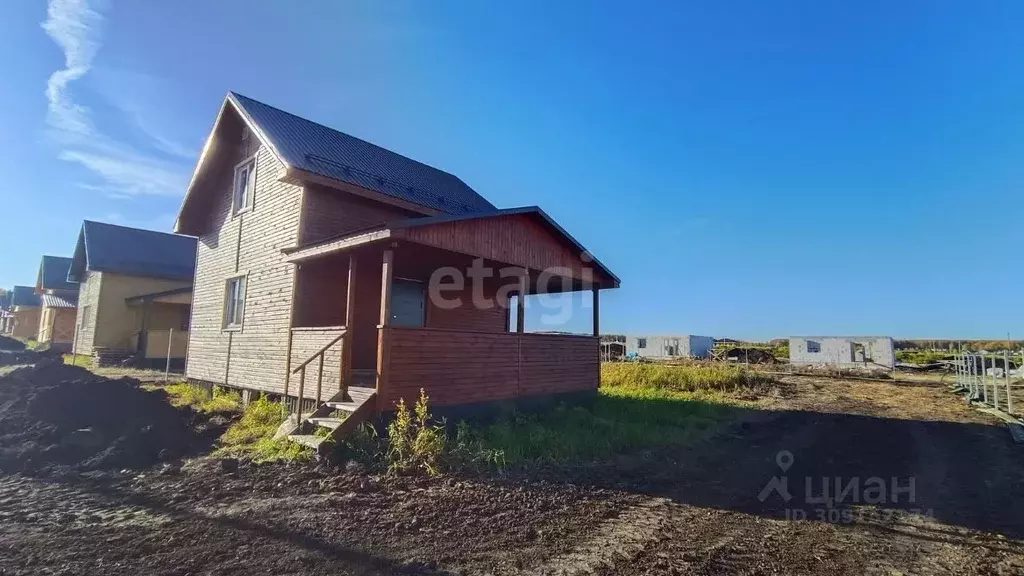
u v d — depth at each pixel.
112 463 6.73
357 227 11.18
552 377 10.95
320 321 10.46
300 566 3.86
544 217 10.64
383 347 7.63
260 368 10.91
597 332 12.73
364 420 7.41
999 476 6.97
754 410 13.57
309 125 13.16
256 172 12.34
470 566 3.96
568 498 5.71
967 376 19.52
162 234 26.23
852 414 13.13
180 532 4.48
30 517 4.82
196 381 13.73
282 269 10.71
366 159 12.98
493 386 9.40
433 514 5.05
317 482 5.93
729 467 7.45
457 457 6.79
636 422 10.20
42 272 31.73
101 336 22.06
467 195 15.05
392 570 3.85
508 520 4.98
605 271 12.68
